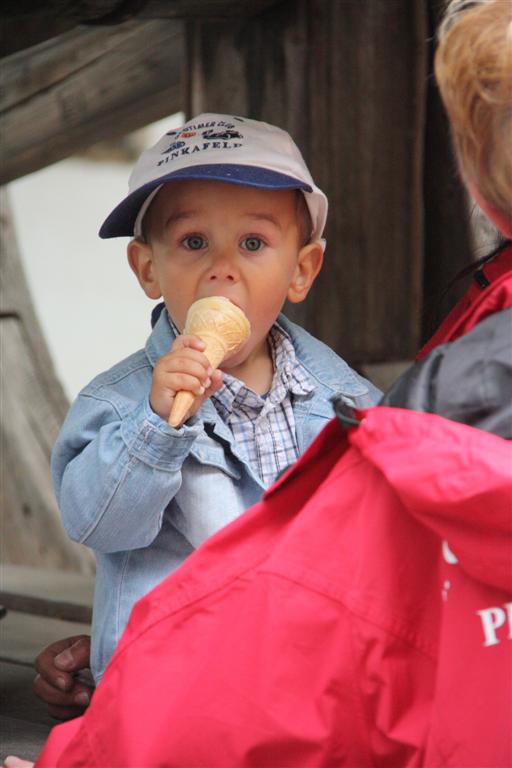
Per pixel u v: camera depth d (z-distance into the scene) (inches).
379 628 183.8
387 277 462.0
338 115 448.5
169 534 287.9
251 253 289.6
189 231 287.6
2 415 760.3
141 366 296.8
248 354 295.1
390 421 179.9
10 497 749.9
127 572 286.4
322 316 463.8
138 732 192.1
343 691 185.2
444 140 447.8
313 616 186.9
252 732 187.2
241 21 447.5
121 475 262.4
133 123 573.6
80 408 286.7
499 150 182.4
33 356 788.6
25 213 2519.7
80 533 270.7
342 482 191.3
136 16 411.8
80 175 2672.2
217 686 189.8
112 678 199.6
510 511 167.3
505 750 173.5
